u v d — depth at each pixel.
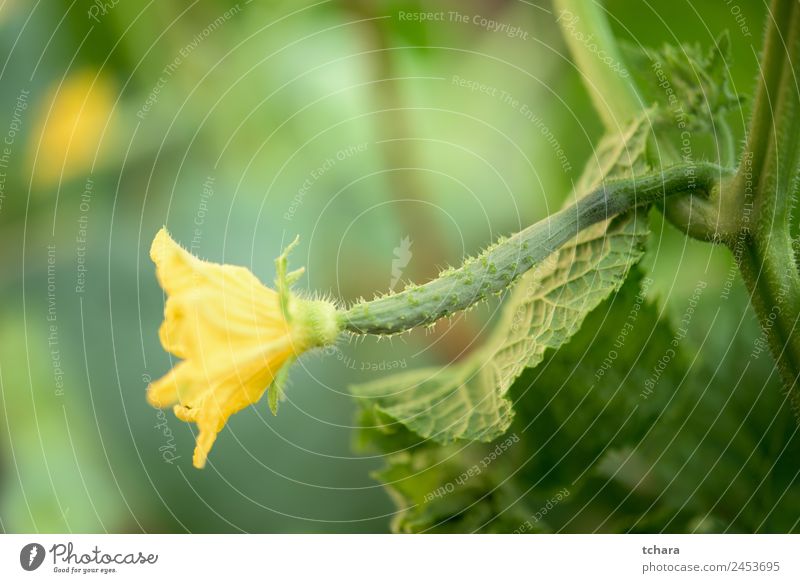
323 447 0.54
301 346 0.41
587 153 0.56
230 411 0.41
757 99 0.41
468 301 0.41
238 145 0.57
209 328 0.40
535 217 0.57
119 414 0.54
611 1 0.53
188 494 0.53
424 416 0.45
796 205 0.47
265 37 0.56
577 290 0.43
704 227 0.42
